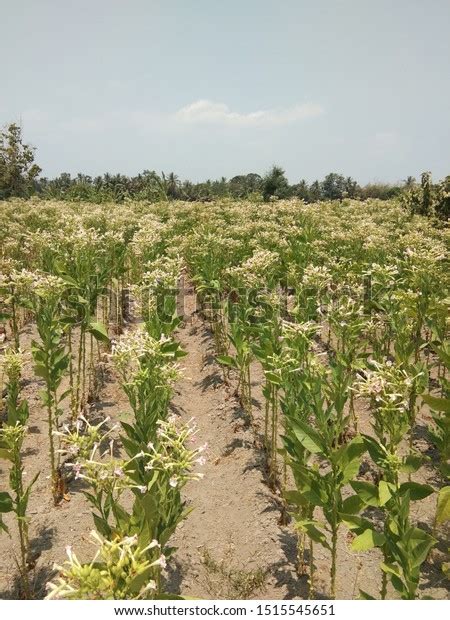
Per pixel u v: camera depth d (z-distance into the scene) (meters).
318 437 3.37
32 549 4.48
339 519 3.33
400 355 5.27
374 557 4.42
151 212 16.75
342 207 17.44
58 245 7.67
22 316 10.03
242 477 5.49
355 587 4.09
